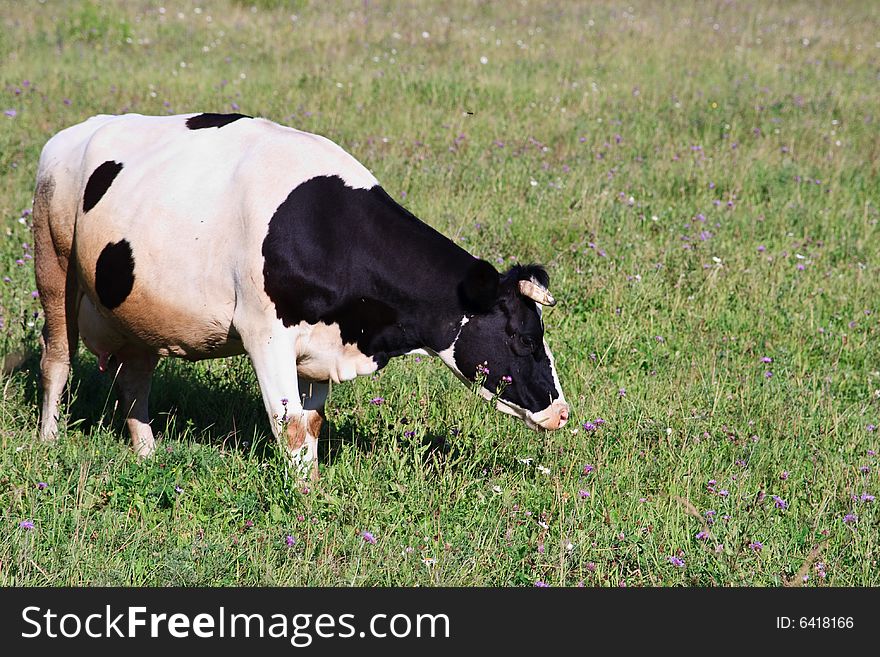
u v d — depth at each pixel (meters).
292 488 8.45
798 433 10.30
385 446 9.49
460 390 10.58
